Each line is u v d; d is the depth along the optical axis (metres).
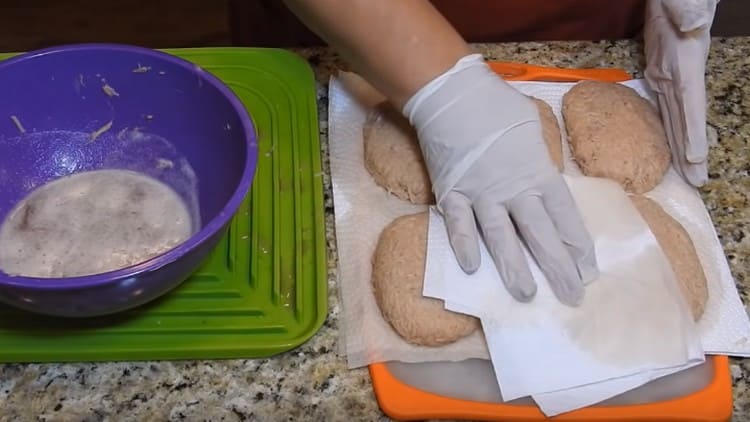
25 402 0.61
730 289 0.69
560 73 0.86
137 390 0.62
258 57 0.86
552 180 0.69
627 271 0.67
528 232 0.67
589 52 0.90
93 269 0.67
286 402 0.62
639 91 0.85
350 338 0.65
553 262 0.65
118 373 0.63
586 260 0.66
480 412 0.61
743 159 0.80
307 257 0.70
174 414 0.61
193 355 0.64
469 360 0.64
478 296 0.65
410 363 0.64
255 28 1.09
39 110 0.72
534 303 0.65
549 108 0.80
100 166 0.76
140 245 0.69
